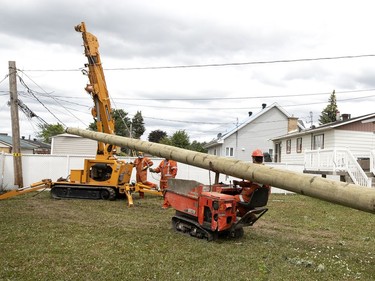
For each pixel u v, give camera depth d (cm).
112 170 1343
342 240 794
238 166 721
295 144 2811
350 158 1677
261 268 533
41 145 5666
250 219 757
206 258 598
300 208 1291
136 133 6366
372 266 593
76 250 611
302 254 651
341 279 521
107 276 489
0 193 1517
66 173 1697
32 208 1084
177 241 708
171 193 827
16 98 1600
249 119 3859
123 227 830
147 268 529
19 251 593
